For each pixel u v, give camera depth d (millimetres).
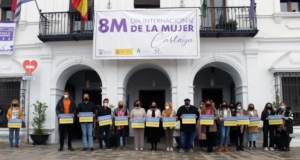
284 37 11773
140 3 12211
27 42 12406
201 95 14828
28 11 12609
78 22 12320
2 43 12414
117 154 8922
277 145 10422
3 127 12133
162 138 14117
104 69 11852
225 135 9812
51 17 12133
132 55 11188
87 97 9672
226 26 11633
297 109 11453
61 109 9648
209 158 8344
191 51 11156
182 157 8492
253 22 11383
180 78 11617
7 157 8227
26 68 11578
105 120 9680
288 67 11430
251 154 9164
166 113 9914
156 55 11156
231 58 11766
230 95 14734
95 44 11258
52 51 12141
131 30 11273
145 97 15148
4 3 13297
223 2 12273
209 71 14875
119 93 11680
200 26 11773
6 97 12250
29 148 10203
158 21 11273
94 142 12141
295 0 12461
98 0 12148
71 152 9258
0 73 12305
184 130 9484
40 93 12000
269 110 10320
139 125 9711
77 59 11984
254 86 11602
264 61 11773
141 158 8234
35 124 11820
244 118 9805
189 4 12008
